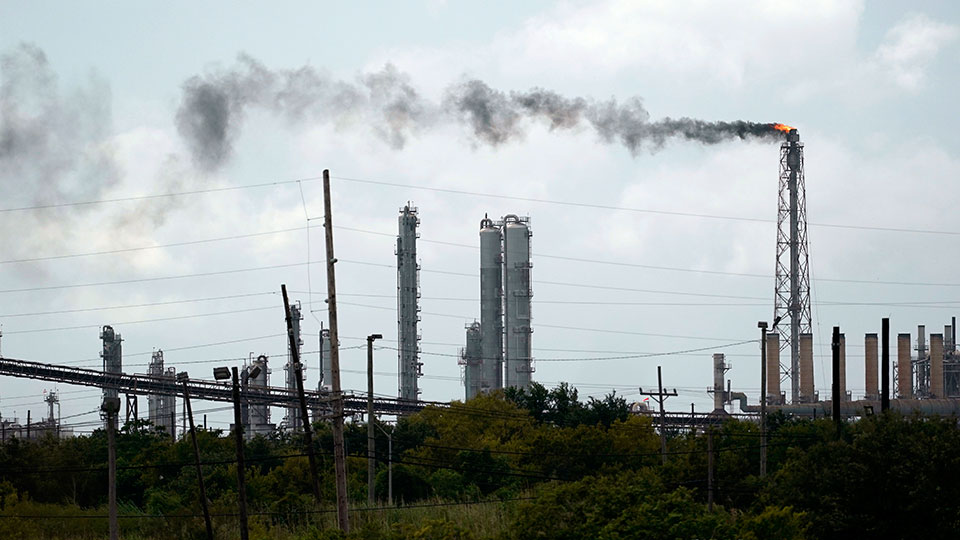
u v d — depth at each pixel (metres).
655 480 88.94
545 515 85.19
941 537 85.44
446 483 158.75
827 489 89.25
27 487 163.75
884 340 118.50
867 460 88.44
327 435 185.75
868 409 115.75
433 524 88.00
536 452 173.62
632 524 80.12
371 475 129.00
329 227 97.19
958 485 86.25
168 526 129.00
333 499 146.88
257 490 147.62
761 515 82.38
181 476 159.25
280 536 120.44
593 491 86.31
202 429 188.00
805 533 86.69
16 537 125.50
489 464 167.62
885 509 87.31
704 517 81.56
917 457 87.19
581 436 173.88
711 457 127.50
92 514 141.88
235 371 103.12
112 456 103.19
